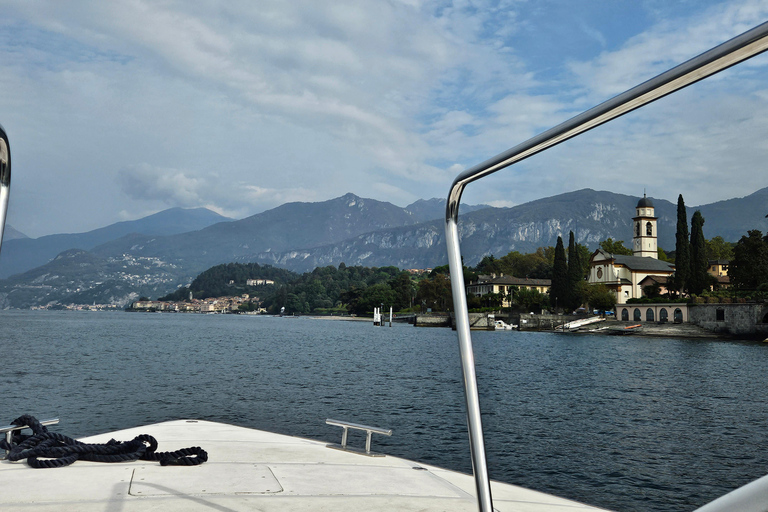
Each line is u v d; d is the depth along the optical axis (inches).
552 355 1941.4
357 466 170.7
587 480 466.9
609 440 611.8
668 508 402.3
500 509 132.3
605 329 3506.4
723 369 1481.3
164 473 153.6
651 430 673.0
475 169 65.4
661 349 2263.8
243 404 835.4
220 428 221.1
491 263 6505.9
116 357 1652.3
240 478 151.4
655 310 3464.6
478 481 60.7
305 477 155.8
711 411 824.9
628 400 925.2
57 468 154.9
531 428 671.1
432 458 519.2
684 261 3378.4
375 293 7760.8
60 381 1094.4
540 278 5841.5
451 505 135.3
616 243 5511.8
